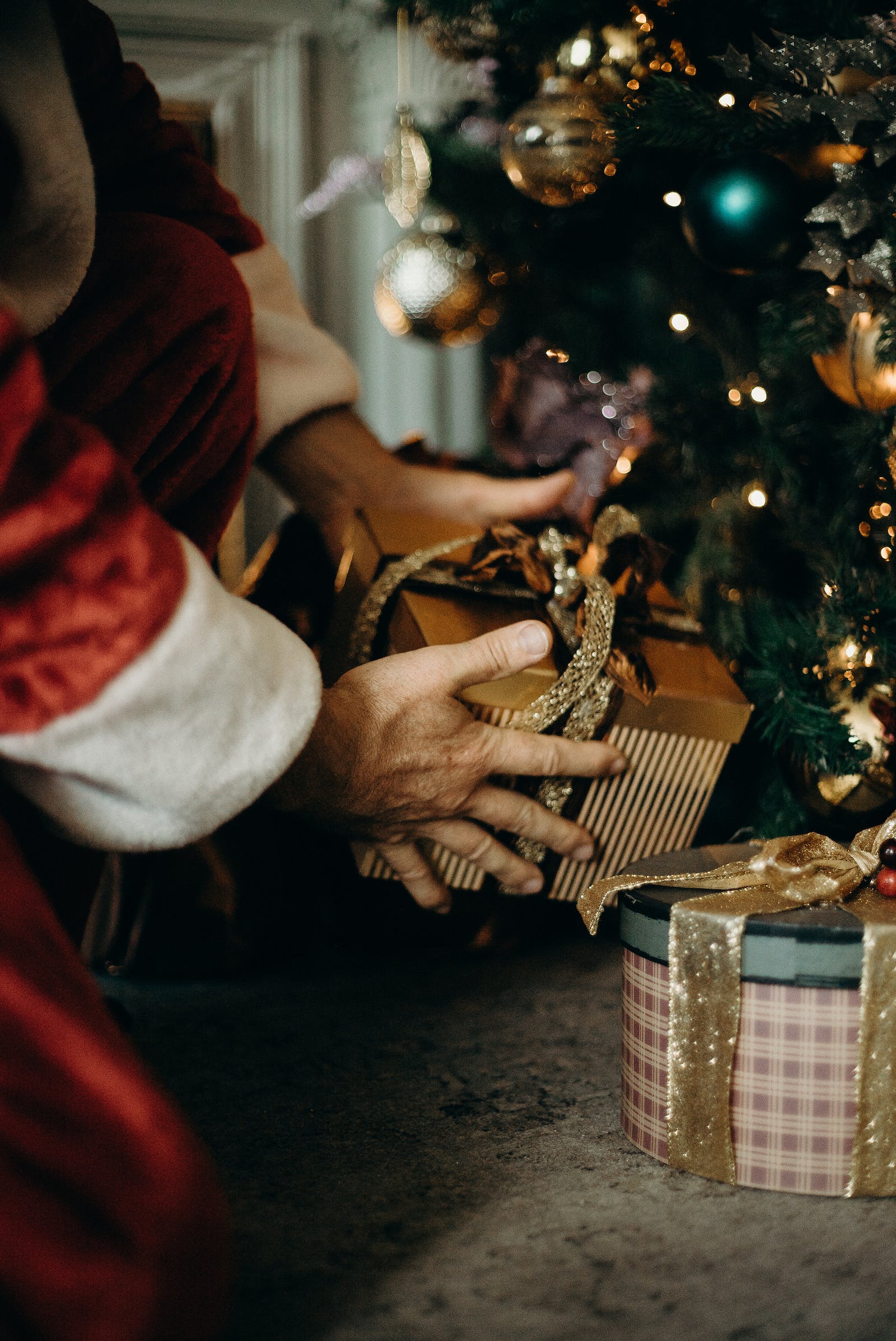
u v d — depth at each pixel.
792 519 1.39
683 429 1.44
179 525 1.14
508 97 1.55
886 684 1.21
